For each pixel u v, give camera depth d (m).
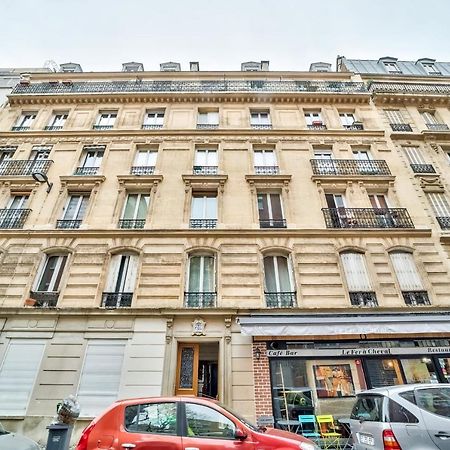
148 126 15.75
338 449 7.67
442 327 8.74
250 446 4.19
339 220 12.12
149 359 9.06
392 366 9.16
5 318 9.70
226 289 10.35
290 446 4.23
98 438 4.33
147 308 9.76
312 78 19.11
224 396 8.55
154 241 11.34
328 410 8.57
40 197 12.62
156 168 13.64
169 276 10.59
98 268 10.79
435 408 4.68
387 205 12.98
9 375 8.88
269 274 11.07
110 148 14.48
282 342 9.33
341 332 8.63
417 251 11.37
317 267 10.90
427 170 14.06
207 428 4.39
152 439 4.23
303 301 10.20
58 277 10.87
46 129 15.63
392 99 17.09
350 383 8.94
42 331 9.49
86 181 13.05
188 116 16.23
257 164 14.32
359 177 13.30
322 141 15.05
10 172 13.43
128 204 12.79
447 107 17.27
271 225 12.13
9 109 16.52
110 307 9.91
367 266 11.07
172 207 12.30
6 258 10.95
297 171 13.69
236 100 16.92
